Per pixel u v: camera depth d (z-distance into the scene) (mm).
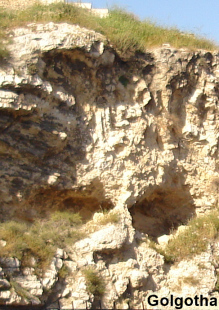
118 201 13984
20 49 12578
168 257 13859
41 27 13211
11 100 12031
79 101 13688
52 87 13039
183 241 14234
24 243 11797
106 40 13695
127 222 13391
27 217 13328
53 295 11750
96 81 13859
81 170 13594
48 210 13742
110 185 13891
